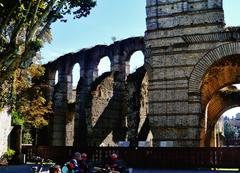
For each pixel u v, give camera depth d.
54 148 39.22
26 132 53.06
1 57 18.78
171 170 30.09
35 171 23.34
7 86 33.41
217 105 51.88
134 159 33.34
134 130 44.47
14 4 18.31
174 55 33.72
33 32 19.25
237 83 40.28
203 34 32.91
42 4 19.92
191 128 32.19
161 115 33.38
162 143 32.94
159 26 34.66
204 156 30.88
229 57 32.50
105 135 52.41
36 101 47.91
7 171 27.66
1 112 34.28
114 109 53.91
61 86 61.38
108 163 17.75
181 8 34.03
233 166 29.91
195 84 32.69
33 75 49.03
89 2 20.97
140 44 53.62
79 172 15.45
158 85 33.88
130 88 46.22
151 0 35.38
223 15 32.66
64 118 61.19
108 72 53.66
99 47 57.78
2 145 34.84
